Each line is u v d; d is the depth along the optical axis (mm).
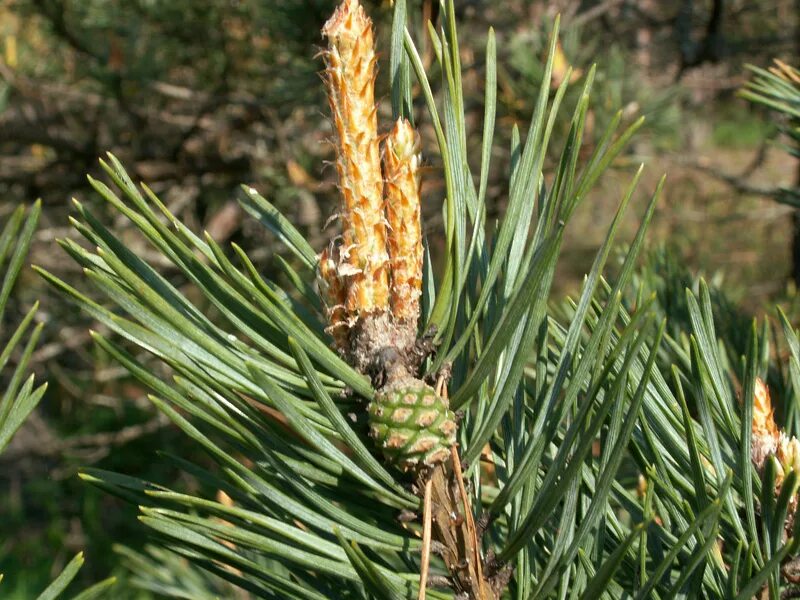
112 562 1108
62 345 841
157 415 934
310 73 627
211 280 175
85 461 1050
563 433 207
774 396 296
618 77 656
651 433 197
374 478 181
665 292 349
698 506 176
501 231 175
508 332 164
